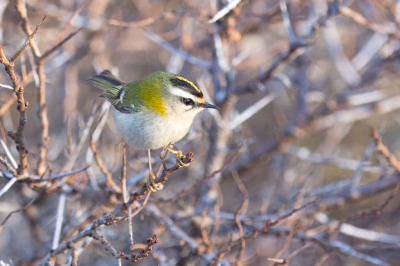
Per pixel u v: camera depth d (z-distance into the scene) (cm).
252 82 1030
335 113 1385
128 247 1120
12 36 1389
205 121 1276
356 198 1136
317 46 1658
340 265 1242
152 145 895
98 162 775
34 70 783
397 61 1267
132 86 929
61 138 1230
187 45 1280
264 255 1277
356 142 1648
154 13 1463
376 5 1263
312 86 1599
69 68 1350
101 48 1431
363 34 1677
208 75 1507
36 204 1102
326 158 1256
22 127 643
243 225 1003
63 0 1439
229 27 1010
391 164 924
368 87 1426
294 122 1340
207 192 1130
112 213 654
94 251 1152
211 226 1138
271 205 1345
